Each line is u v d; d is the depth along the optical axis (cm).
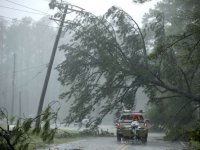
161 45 1916
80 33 2547
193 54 2103
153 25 2566
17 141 1132
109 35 2509
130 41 2531
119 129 2584
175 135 2256
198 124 1396
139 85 2511
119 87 2527
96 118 2658
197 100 2403
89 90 2572
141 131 2547
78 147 1983
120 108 2641
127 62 2472
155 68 2439
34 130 1084
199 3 3072
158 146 2203
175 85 2461
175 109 3034
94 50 2541
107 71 2508
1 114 1110
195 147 1973
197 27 1938
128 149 1950
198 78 2620
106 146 2098
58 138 2703
